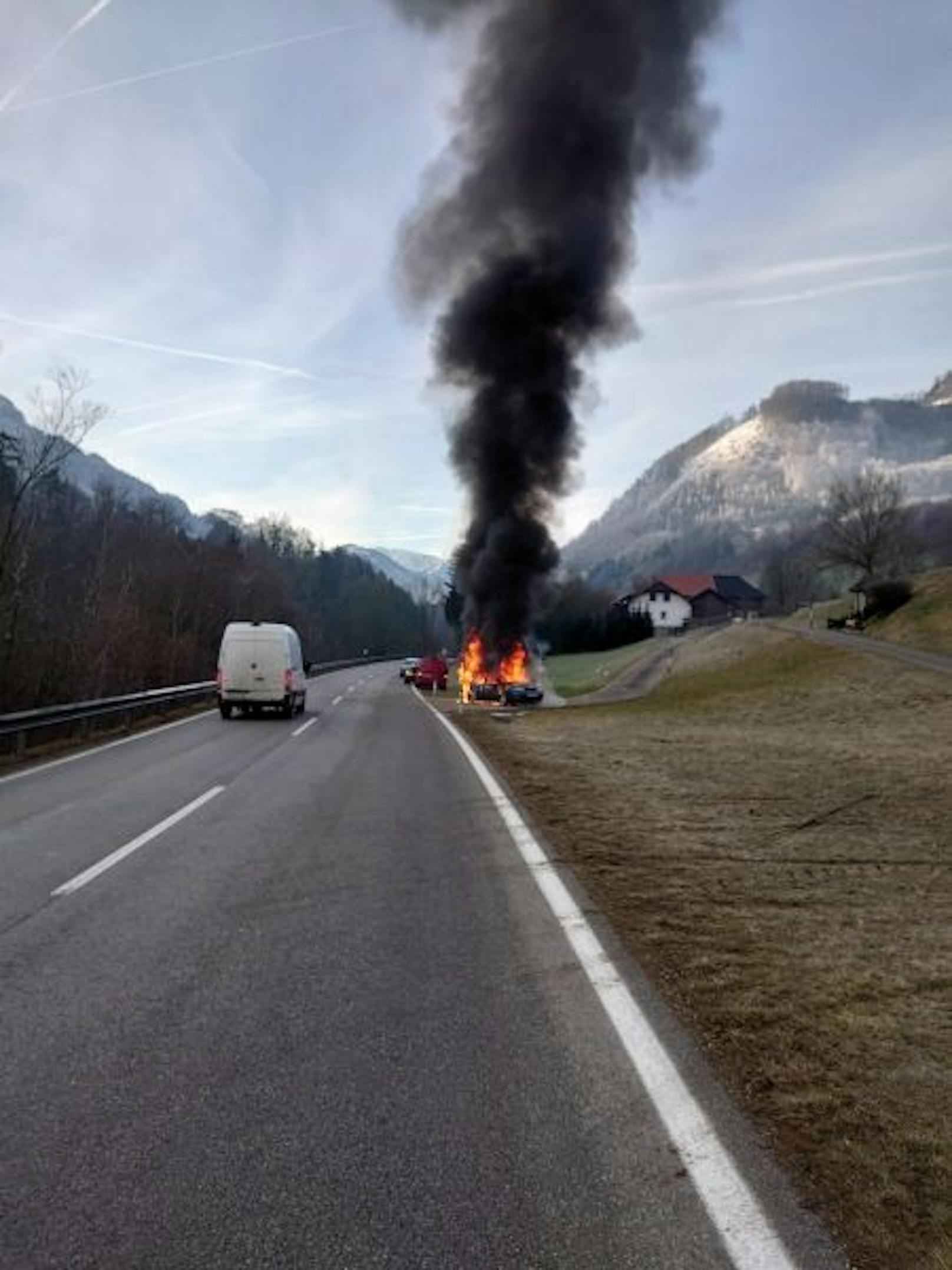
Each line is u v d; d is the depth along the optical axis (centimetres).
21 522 3111
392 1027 391
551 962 477
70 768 1298
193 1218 256
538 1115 314
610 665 6912
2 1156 288
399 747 1588
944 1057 362
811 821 912
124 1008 411
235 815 916
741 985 443
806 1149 292
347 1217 256
